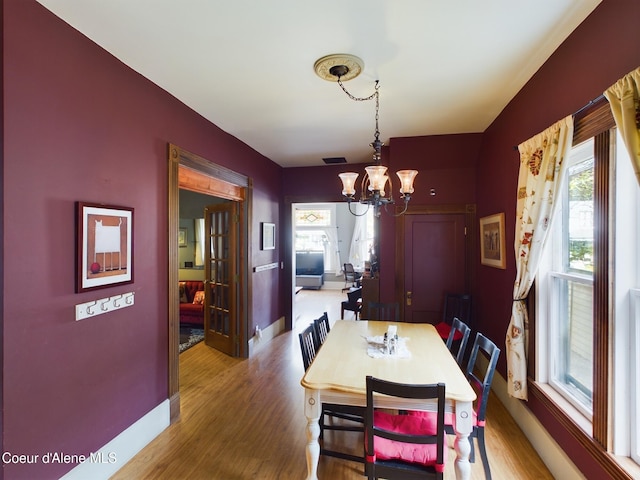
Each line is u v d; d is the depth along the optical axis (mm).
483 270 3652
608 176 1546
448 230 4004
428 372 1945
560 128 1883
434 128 3512
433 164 3939
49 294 1686
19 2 1536
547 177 2004
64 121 1769
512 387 2406
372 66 2230
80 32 1854
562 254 2156
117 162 2129
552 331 2221
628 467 1436
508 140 2855
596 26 1605
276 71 2303
